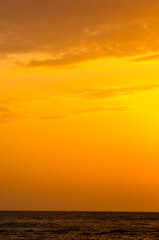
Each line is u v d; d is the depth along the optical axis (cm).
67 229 9050
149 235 7556
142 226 10544
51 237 6994
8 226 10156
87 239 6688
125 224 11581
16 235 7356
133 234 7731
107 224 11538
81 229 9081
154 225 11206
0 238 6781
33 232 8075
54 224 11312
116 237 7094
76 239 6681
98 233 7919
